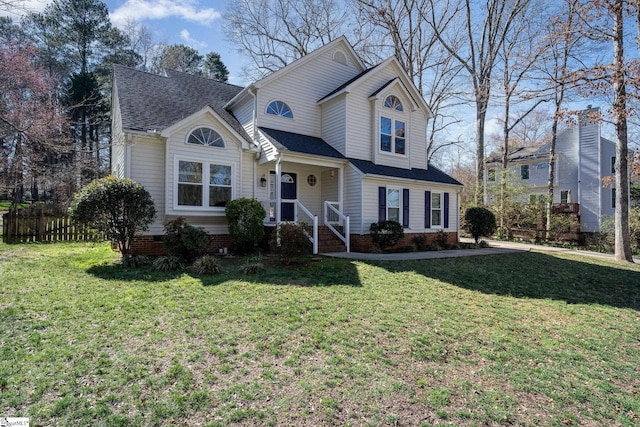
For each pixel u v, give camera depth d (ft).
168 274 25.32
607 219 69.56
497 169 88.38
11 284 21.58
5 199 87.66
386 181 45.42
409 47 76.48
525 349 15.62
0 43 58.08
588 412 11.19
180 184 35.19
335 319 17.40
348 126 45.96
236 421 9.61
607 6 39.88
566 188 83.20
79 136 82.79
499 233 74.08
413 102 52.13
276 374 12.12
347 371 12.55
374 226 41.60
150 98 41.16
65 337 14.33
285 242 29.09
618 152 44.65
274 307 18.70
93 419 9.45
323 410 10.27
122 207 28.19
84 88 79.66
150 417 9.61
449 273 29.27
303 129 47.80
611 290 27.94
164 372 11.91
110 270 26.07
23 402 10.03
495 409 10.93
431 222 51.13
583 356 15.34
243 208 34.83
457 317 18.99
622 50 40.86
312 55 48.49
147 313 17.29
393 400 11.00
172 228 28.84
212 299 19.72
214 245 37.32
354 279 25.55
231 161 38.50
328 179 48.98
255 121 43.19
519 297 23.98
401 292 22.95
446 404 10.98
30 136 34.24
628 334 18.30
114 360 12.58
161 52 114.93
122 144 33.94
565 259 41.60
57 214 44.96
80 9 91.86
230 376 11.88
